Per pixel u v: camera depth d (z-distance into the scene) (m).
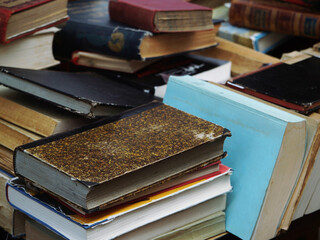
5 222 0.88
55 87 0.89
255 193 0.82
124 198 0.70
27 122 0.91
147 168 0.71
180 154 0.74
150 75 1.15
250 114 0.84
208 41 1.22
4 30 0.96
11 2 1.01
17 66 1.04
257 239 0.83
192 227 0.81
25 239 0.88
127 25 1.13
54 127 0.87
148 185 0.72
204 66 1.20
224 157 0.81
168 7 1.10
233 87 0.95
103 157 0.72
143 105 0.88
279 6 1.28
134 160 0.71
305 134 0.82
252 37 1.30
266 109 0.84
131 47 1.07
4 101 0.96
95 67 1.15
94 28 1.13
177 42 1.14
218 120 0.88
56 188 0.71
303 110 0.87
